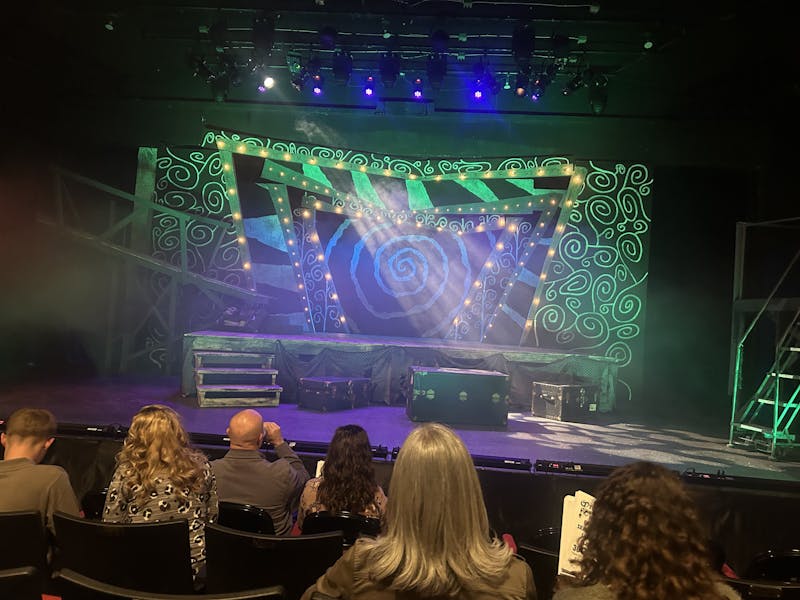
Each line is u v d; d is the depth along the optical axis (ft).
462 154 29.30
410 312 29.37
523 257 29.07
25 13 23.66
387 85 25.13
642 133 28.66
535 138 29.12
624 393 28.58
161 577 7.65
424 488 4.84
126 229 29.43
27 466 8.79
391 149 29.43
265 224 29.48
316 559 7.38
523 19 22.53
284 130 29.40
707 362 28.71
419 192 29.40
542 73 24.70
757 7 21.13
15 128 27.76
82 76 28.73
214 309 28.96
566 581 5.16
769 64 24.79
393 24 23.47
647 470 4.98
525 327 28.96
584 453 17.02
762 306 21.02
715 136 28.25
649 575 4.53
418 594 4.69
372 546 4.97
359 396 22.65
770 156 27.71
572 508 7.16
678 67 25.95
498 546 5.10
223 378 22.07
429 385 20.03
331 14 22.98
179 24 24.36
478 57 25.86
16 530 7.70
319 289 29.43
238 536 7.38
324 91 28.86
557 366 23.85
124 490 8.33
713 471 15.76
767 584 6.50
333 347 23.53
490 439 18.35
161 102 29.22
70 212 29.53
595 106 25.81
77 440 14.97
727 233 28.78
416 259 29.40
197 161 29.37
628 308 28.73
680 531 4.63
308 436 17.29
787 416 22.79
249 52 26.43
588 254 28.89
